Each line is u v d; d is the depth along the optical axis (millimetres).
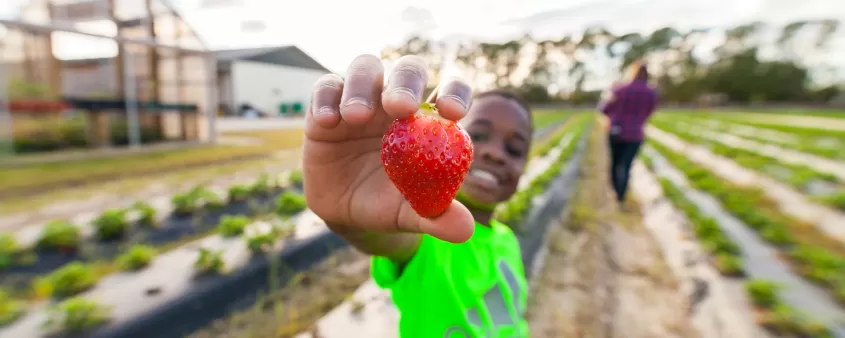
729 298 4086
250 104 47062
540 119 32406
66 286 3859
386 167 911
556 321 3885
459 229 910
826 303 4094
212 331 3688
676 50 70188
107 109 12672
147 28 14297
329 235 5328
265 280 4426
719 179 9727
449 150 864
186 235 5812
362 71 890
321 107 938
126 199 7305
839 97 58875
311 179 1166
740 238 5621
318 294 4242
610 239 6012
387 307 3580
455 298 1667
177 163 11172
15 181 8320
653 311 4109
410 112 823
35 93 12500
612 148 7379
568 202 7801
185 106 15203
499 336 1783
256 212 6879
